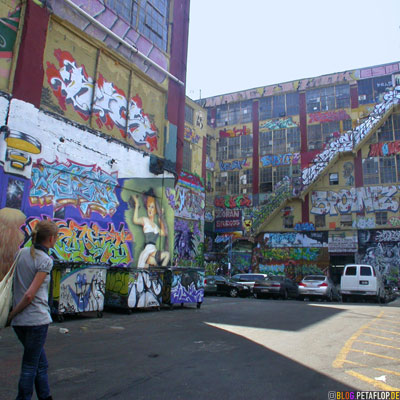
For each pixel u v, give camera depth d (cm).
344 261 2953
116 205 1204
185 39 1648
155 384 444
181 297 1290
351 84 3122
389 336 791
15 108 909
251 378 476
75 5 1079
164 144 1470
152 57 1425
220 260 3309
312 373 502
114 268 1127
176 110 1555
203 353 608
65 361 539
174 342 695
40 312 313
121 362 541
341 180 3025
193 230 2766
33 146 943
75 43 1120
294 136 3278
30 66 955
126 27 1298
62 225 1010
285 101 3388
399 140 2895
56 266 909
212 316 1100
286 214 3161
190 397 403
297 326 912
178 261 2556
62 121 1034
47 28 1016
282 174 3262
